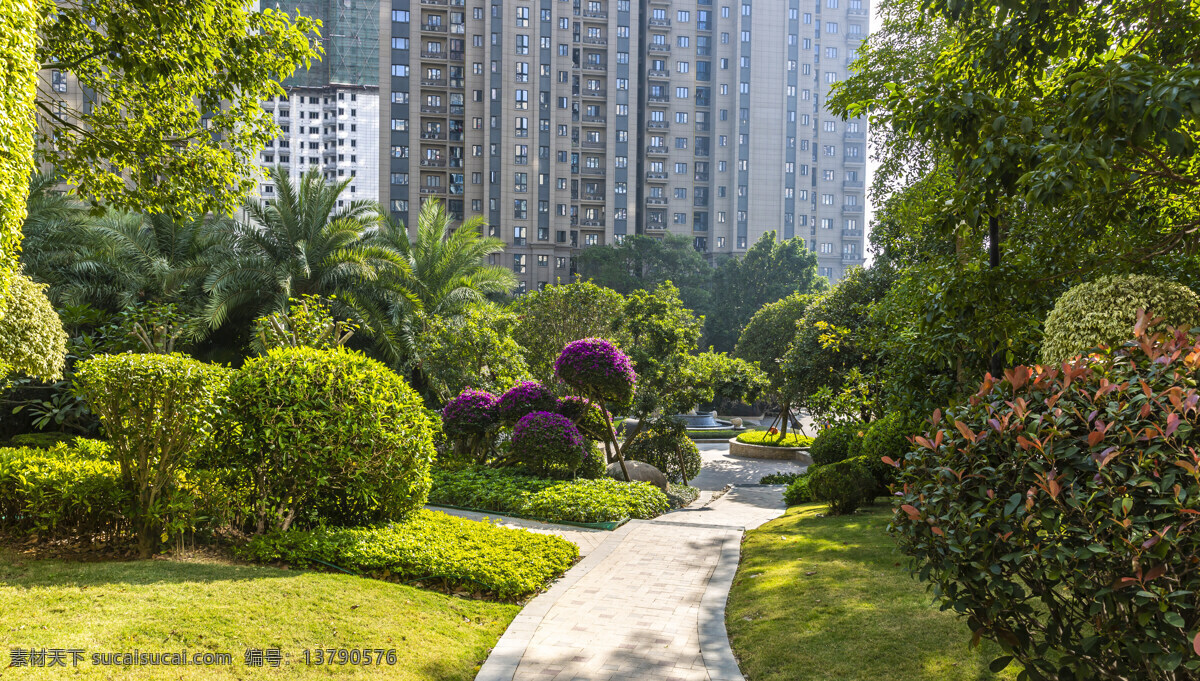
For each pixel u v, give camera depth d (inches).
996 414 134.4
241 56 370.3
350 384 293.1
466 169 2436.0
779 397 937.5
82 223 730.2
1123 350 137.9
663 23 2849.4
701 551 340.8
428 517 339.9
